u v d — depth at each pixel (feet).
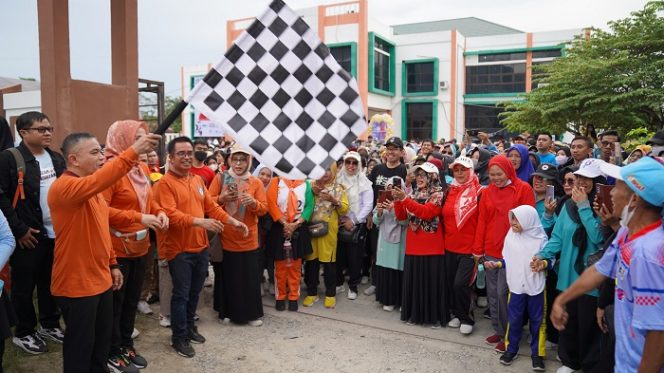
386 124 60.90
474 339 14.90
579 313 11.92
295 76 8.68
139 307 16.90
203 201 14.29
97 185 8.86
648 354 6.47
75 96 20.33
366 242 20.95
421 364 13.26
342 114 8.68
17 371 12.07
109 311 10.57
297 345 14.48
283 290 17.54
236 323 16.16
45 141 12.92
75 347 9.84
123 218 11.44
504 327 13.94
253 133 8.46
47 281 13.62
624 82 42.42
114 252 11.54
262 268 18.56
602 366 10.86
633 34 44.57
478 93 95.14
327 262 17.81
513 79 92.48
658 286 6.38
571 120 48.08
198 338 14.55
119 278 11.23
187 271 13.58
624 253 6.98
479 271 16.35
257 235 16.22
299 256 17.25
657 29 43.11
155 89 25.86
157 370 12.73
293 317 16.89
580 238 12.20
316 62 8.74
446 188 16.63
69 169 9.84
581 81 45.78
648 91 40.96
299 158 8.50
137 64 23.00
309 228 17.42
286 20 8.76
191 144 13.66
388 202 15.96
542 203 15.01
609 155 18.16
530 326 12.96
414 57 93.50
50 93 19.66
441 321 15.83
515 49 90.94
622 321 7.08
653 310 6.40
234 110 8.51
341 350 14.14
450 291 15.85
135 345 14.23
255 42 8.65
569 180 13.29
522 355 13.87
